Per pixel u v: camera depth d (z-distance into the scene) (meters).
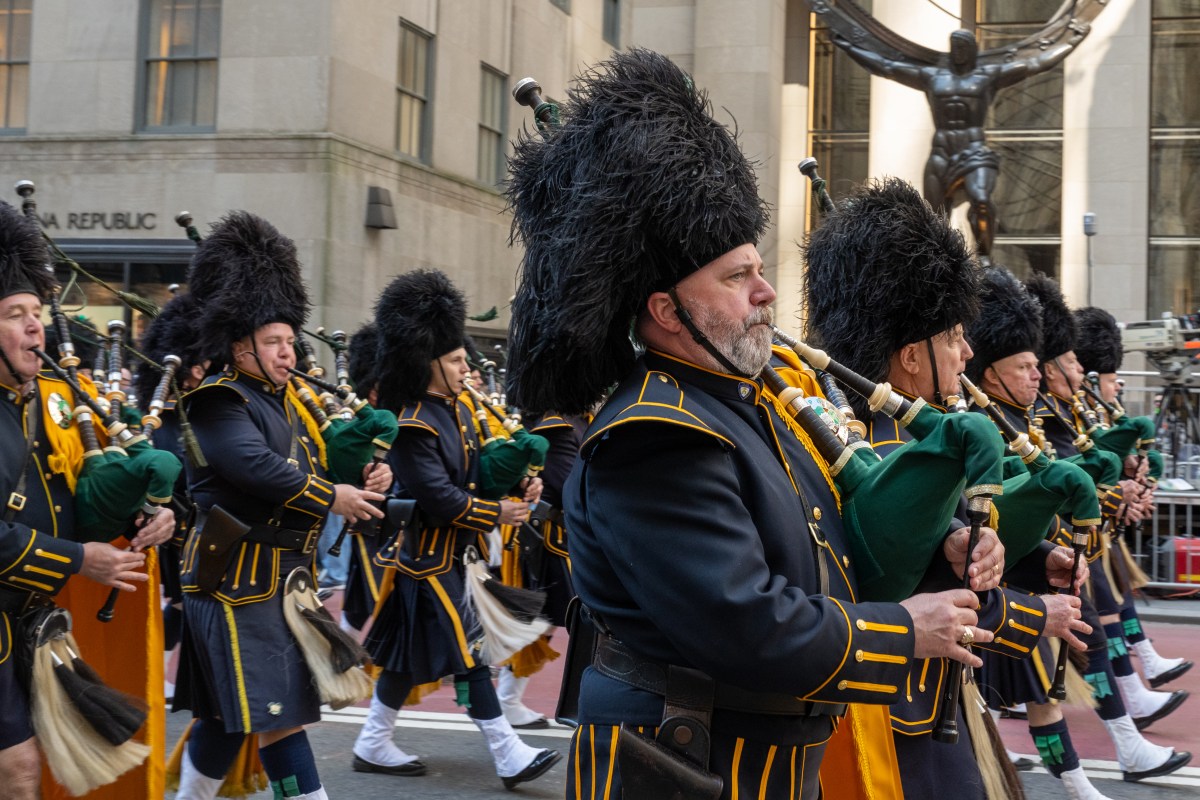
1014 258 20.83
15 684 3.31
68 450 3.50
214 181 13.16
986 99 16.84
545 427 6.09
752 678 1.96
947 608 2.12
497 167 16.64
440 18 15.09
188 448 4.11
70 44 13.60
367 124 13.73
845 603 2.07
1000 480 2.09
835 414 2.47
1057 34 16.94
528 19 17.25
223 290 4.31
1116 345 7.40
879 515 2.22
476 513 5.17
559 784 5.22
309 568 4.29
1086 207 20.41
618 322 2.21
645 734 2.12
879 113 21.00
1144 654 6.68
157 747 3.83
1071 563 2.81
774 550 2.09
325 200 12.93
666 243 2.13
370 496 4.29
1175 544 9.97
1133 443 5.12
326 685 4.10
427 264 14.68
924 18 20.70
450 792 5.07
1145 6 20.22
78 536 3.50
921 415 2.40
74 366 3.69
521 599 5.31
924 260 3.04
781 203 21.77
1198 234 20.25
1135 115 20.27
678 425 2.00
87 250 13.37
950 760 2.79
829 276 3.15
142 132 13.48
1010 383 4.51
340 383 5.83
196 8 13.38
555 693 6.92
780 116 21.77
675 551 1.98
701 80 21.09
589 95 2.18
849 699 2.03
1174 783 5.24
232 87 13.20
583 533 2.20
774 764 2.14
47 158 13.57
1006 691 4.35
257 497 4.13
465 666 5.08
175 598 6.29
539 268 2.18
